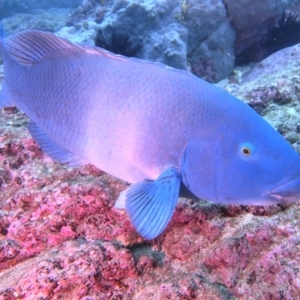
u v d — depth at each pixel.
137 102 0.81
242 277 0.90
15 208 1.03
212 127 0.77
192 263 0.95
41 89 0.93
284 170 0.72
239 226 1.00
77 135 0.89
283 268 0.88
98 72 0.85
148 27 3.03
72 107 0.88
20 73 0.97
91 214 1.01
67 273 0.82
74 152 0.93
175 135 0.79
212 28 3.21
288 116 1.44
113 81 0.83
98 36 3.02
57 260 0.85
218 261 0.92
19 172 1.17
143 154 0.82
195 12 3.07
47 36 0.90
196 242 0.98
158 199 0.76
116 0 3.11
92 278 0.83
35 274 0.82
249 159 0.74
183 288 0.84
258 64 2.92
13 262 0.92
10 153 1.22
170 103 0.79
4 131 1.31
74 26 3.41
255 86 1.66
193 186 0.80
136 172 0.85
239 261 0.92
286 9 3.83
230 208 1.02
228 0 3.21
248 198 0.77
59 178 1.13
